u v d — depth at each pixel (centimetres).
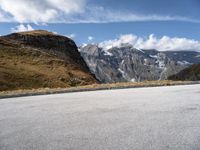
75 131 881
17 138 809
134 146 701
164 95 1986
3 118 1159
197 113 1180
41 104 1623
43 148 701
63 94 2355
